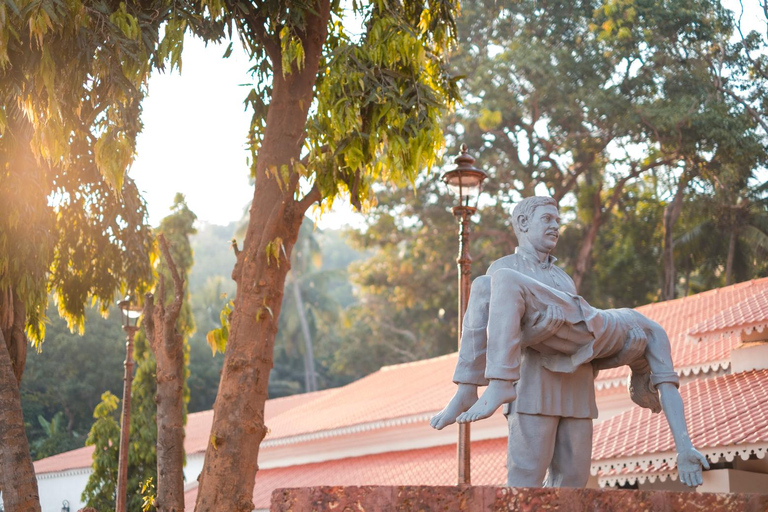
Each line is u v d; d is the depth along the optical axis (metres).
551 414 4.57
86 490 19.47
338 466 20.34
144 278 12.82
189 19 8.00
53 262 12.53
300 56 8.12
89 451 30.48
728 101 32.25
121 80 7.75
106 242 12.55
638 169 35.56
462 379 4.60
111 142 7.76
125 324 14.30
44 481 29.06
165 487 8.89
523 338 4.47
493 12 34.84
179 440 9.10
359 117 8.27
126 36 7.69
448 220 36.97
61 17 7.34
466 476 9.09
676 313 18.19
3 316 10.00
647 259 38.19
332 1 9.38
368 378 26.80
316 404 25.81
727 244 35.78
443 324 41.94
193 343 52.94
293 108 8.64
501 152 35.78
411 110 8.38
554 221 4.92
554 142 35.03
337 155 8.21
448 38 9.89
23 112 8.82
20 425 8.01
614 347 4.62
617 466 11.89
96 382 45.84
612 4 32.16
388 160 8.23
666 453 11.27
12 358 10.17
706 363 13.91
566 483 4.66
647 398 4.86
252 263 8.14
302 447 22.14
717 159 32.94
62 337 44.78
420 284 38.59
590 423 4.73
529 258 4.86
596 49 33.03
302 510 3.68
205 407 52.16
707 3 31.53
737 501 3.53
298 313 60.16
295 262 61.00
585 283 37.81
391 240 38.47
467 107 34.50
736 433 10.91
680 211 36.16
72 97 7.88
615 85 32.66
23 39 7.54
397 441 19.62
